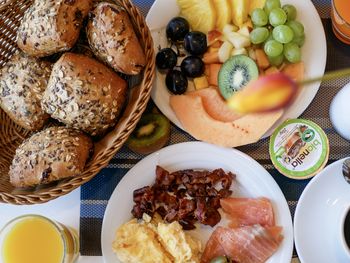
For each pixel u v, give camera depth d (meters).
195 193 0.44
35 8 0.41
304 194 0.42
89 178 0.40
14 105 0.44
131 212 0.45
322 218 0.42
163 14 0.47
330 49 0.47
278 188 0.44
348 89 0.41
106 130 0.43
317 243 0.42
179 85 0.45
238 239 0.43
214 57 0.46
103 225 0.44
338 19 0.44
